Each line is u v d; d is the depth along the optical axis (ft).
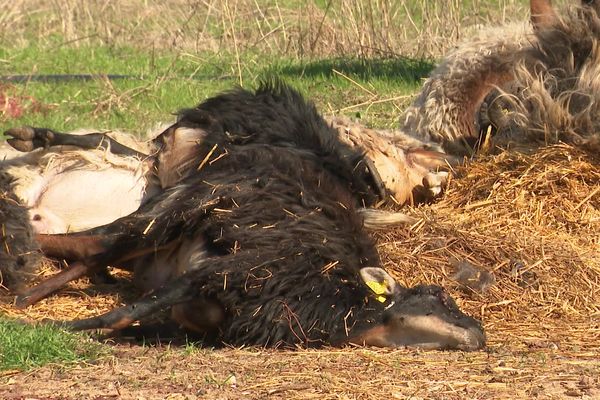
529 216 83.66
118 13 204.95
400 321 61.77
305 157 73.00
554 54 94.17
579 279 75.20
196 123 76.33
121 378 55.21
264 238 65.21
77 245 72.08
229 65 159.12
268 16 180.24
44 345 58.80
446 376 56.39
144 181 80.33
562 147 88.74
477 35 105.70
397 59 157.58
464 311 71.20
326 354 60.49
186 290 63.87
